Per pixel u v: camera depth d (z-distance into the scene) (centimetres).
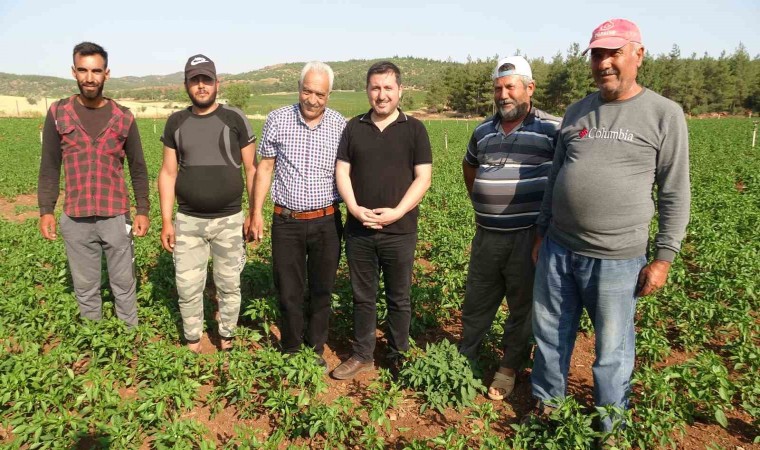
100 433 372
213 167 442
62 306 517
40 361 415
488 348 503
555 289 379
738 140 2906
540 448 370
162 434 354
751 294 582
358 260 449
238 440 372
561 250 370
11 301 529
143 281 670
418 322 572
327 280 464
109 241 480
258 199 458
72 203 461
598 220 339
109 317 523
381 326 583
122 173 488
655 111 322
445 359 435
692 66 8062
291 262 452
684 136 319
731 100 7838
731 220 934
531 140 407
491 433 400
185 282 466
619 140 328
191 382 408
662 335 541
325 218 444
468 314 475
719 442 391
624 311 355
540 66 8825
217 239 464
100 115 461
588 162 338
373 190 421
